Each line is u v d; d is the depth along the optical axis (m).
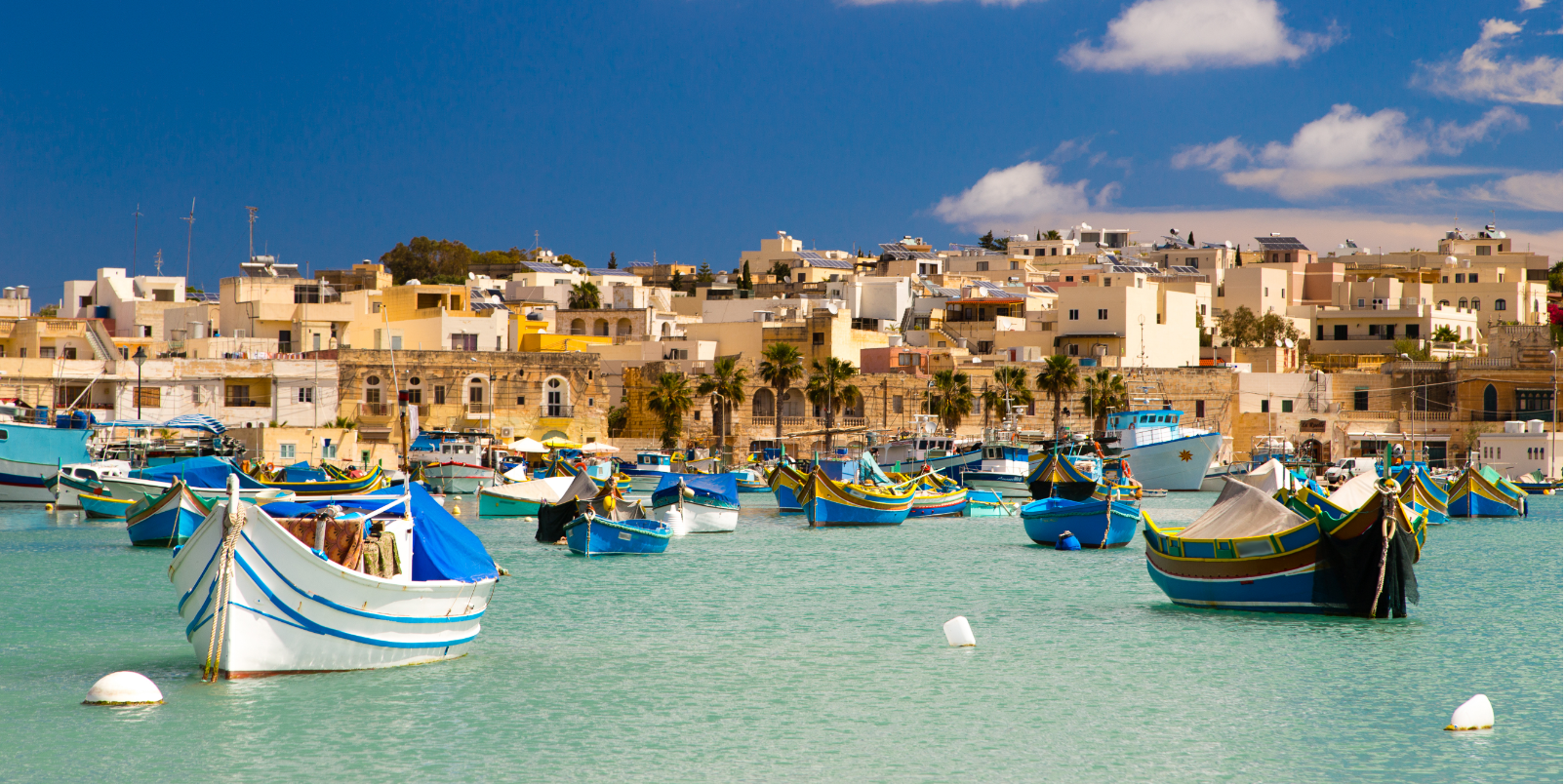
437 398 129.00
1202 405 146.75
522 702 31.95
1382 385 146.62
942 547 69.75
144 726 29.17
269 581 31.69
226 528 31.31
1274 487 95.75
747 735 29.48
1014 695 33.09
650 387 142.50
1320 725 30.41
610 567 59.62
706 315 181.50
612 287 196.12
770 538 75.44
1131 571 57.75
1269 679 34.75
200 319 142.50
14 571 54.72
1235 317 192.38
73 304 154.88
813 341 153.00
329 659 32.91
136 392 113.56
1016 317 179.75
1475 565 61.69
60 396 111.62
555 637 40.66
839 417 144.38
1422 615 44.22
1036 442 134.88
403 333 145.88
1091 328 160.88
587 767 27.14
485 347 144.62
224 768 26.69
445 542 35.41
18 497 88.06
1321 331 188.25
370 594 32.81
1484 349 183.88
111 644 38.47
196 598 32.03
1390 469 95.25
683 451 137.38
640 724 30.33
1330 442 145.38
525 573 56.94
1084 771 27.17
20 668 34.84
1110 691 33.50
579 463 116.38
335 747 28.02
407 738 28.73
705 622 43.66
